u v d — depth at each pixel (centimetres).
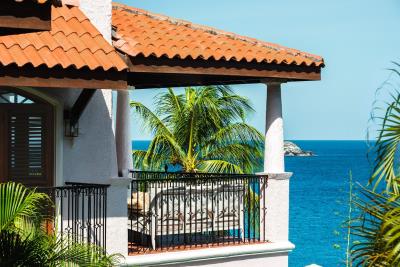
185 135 2798
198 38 1680
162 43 1582
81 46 1392
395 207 962
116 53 1397
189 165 2781
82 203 1439
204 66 1570
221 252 1633
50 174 1541
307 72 1709
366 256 978
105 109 1559
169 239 1783
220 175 1816
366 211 982
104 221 1501
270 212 1744
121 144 1730
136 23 1723
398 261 916
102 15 1550
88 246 1276
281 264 1734
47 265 1196
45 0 882
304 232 5234
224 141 2766
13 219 1121
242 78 1762
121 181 1529
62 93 1540
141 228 1661
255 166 2778
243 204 1734
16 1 872
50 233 1384
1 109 1514
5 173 1515
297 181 10625
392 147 1032
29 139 1531
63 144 1540
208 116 2759
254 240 1741
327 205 7200
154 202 1628
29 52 1320
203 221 1702
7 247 1141
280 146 1759
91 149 1546
